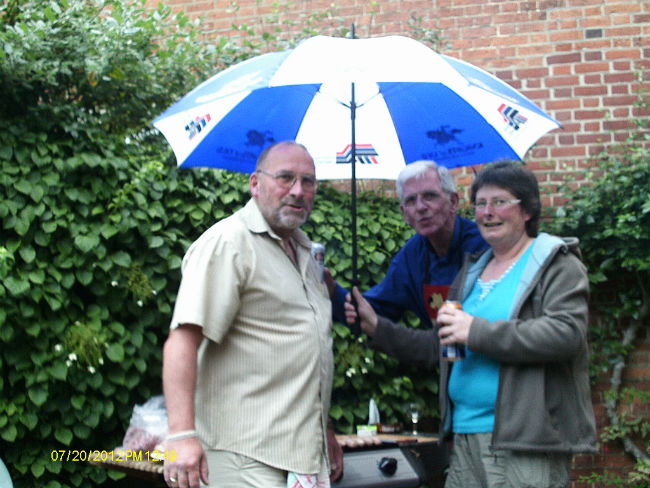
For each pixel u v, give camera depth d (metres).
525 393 2.53
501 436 2.54
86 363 3.84
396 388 4.55
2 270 3.59
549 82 5.30
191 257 2.49
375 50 2.60
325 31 5.54
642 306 4.92
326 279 3.28
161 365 4.24
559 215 4.90
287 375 2.49
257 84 2.58
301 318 2.55
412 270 3.61
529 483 2.50
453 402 2.83
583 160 5.22
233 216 2.63
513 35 5.36
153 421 3.40
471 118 3.23
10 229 3.81
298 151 2.65
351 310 3.27
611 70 5.25
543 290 2.60
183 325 2.41
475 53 5.38
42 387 3.73
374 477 2.93
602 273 4.88
